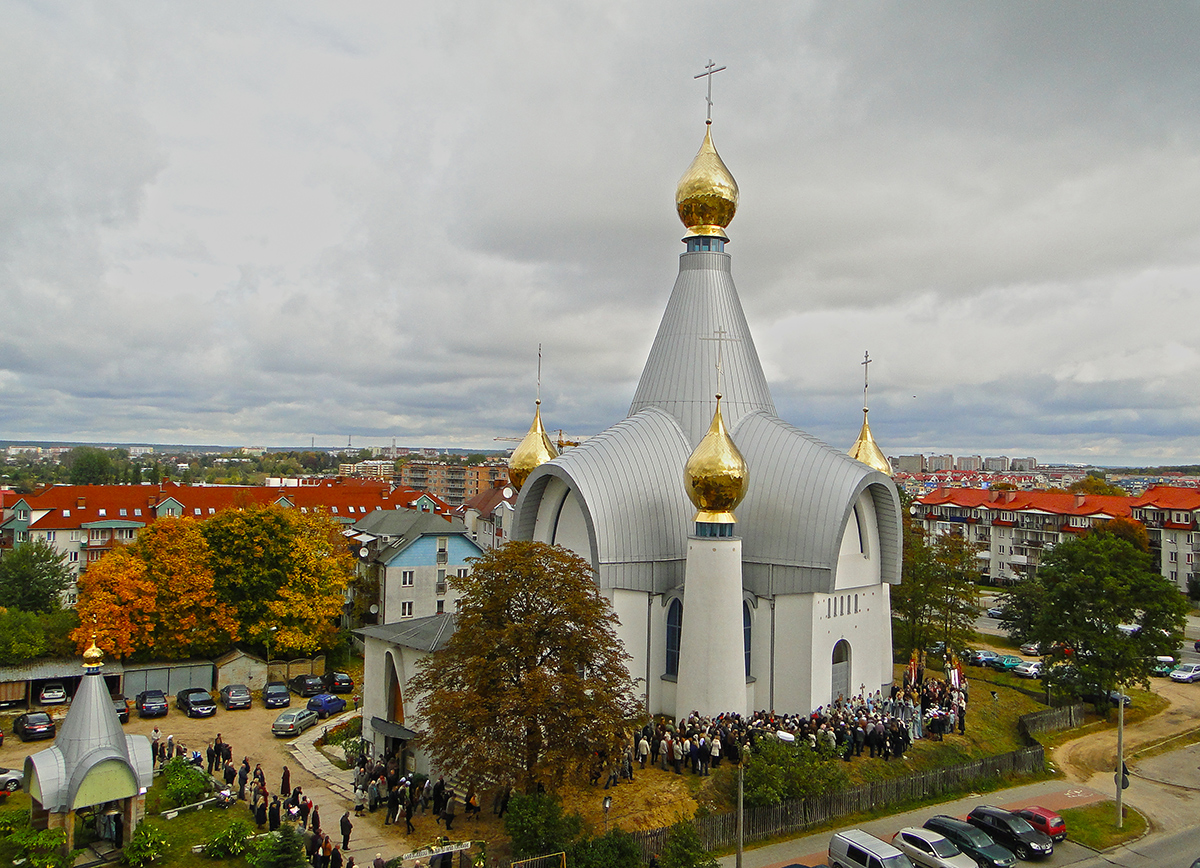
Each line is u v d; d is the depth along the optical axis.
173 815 39.47
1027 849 37.84
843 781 40.78
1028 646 83.88
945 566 70.38
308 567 69.69
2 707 58.47
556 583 37.69
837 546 48.59
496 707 34.81
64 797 32.94
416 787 40.97
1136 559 63.97
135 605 62.38
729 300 57.88
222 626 66.06
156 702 58.69
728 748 41.81
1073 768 51.03
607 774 39.59
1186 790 48.09
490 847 34.25
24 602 77.19
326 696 60.28
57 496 105.50
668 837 33.72
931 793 43.75
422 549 79.12
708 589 44.97
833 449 52.47
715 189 56.84
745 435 53.91
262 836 36.25
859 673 53.12
